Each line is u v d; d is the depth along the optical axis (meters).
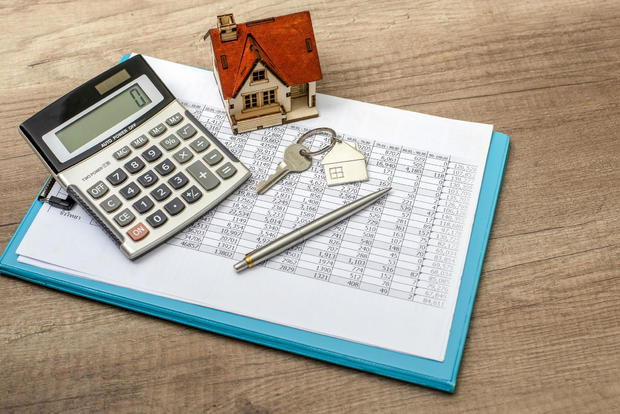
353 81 0.85
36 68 0.86
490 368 0.67
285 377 0.67
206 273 0.71
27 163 0.79
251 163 0.78
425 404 0.66
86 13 0.90
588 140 0.80
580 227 0.75
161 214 0.72
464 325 0.68
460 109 0.83
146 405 0.66
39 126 0.73
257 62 0.73
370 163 0.78
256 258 0.71
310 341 0.68
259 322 0.69
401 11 0.90
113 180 0.73
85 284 0.71
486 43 0.88
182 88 0.83
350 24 0.89
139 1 0.91
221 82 0.74
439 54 0.87
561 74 0.85
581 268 0.72
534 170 0.78
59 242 0.73
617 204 0.76
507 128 0.81
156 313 0.70
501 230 0.75
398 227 0.74
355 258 0.72
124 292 0.70
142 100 0.77
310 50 0.75
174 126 0.77
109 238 0.73
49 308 0.71
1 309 0.70
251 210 0.75
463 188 0.76
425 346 0.67
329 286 0.70
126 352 0.68
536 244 0.74
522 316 0.70
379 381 0.67
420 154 0.78
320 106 0.82
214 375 0.67
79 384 0.67
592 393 0.66
